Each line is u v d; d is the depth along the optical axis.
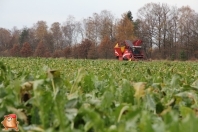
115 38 98.75
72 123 2.00
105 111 2.31
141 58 45.47
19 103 2.61
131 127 1.75
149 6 98.19
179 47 93.06
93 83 3.91
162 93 3.85
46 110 2.09
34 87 2.36
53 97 2.48
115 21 104.75
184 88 3.94
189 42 92.44
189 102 3.10
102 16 110.06
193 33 93.12
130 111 1.94
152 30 96.88
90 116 1.71
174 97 3.09
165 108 2.84
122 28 93.81
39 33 114.62
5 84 3.73
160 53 94.00
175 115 1.60
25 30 119.25
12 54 85.56
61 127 1.71
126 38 92.19
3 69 4.30
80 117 2.11
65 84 3.63
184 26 94.19
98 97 3.32
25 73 4.70
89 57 81.88
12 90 2.86
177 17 96.25
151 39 97.12
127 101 2.98
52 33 116.31
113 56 83.00
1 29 125.25
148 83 4.92
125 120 1.97
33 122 2.22
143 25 98.81
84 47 83.00
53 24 117.50
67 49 84.75
